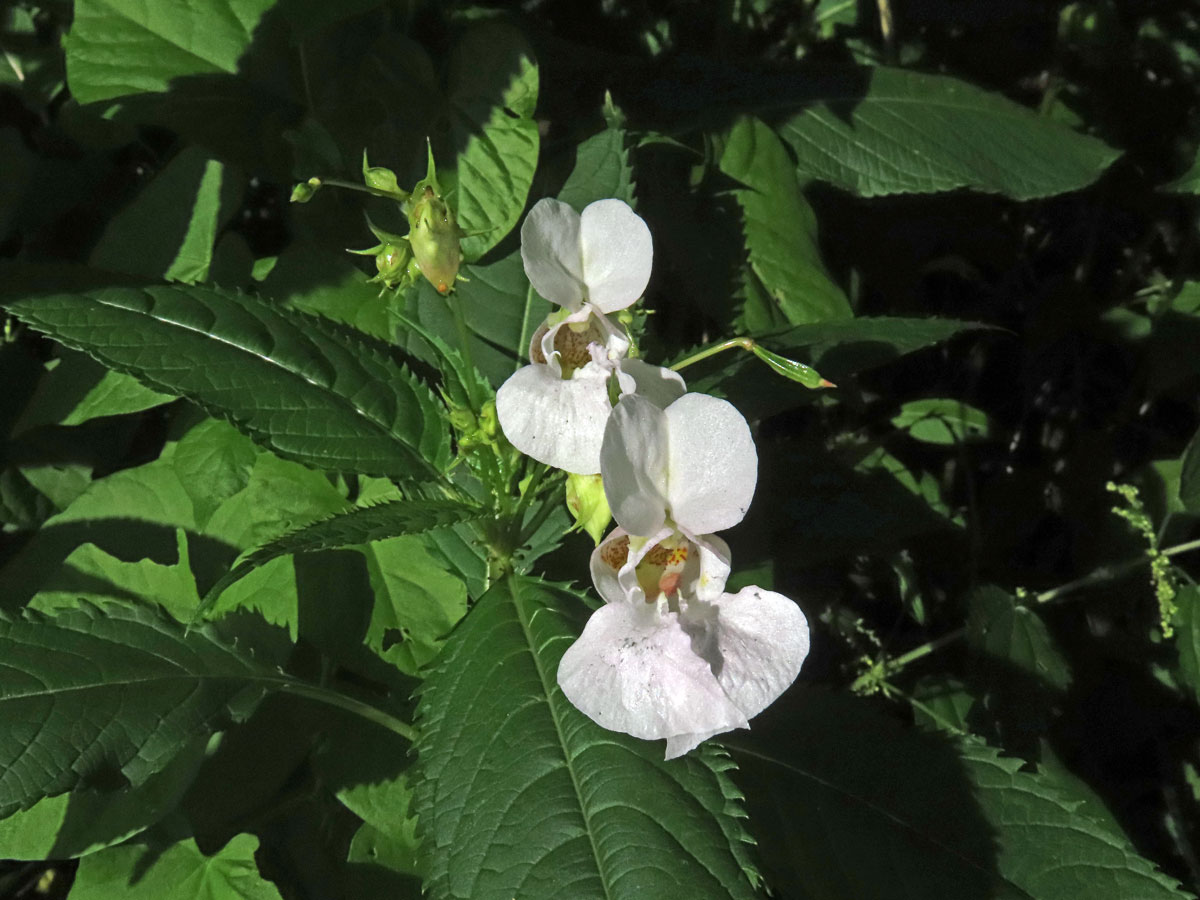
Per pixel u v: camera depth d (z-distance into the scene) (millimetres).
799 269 249
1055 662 249
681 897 123
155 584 210
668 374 146
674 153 258
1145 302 331
